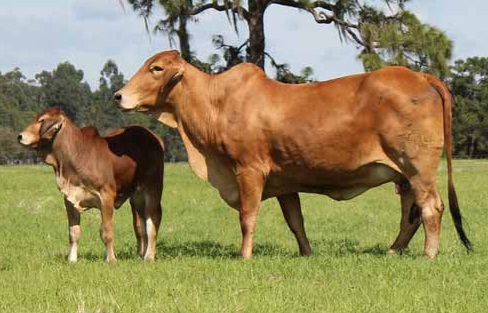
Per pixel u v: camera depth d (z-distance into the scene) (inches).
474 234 571.2
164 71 430.3
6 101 3752.5
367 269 359.9
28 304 301.6
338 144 406.0
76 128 423.5
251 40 1023.0
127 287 329.1
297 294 309.3
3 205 809.5
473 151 2974.9
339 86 413.7
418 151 400.2
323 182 418.9
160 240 567.2
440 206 407.2
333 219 718.5
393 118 399.9
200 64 1001.5
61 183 425.4
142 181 446.3
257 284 329.4
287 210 445.7
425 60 946.7
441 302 293.7
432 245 407.5
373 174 410.9
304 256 424.2
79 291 315.3
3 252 473.7
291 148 410.3
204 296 308.8
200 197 937.5
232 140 417.4
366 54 908.0
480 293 308.3
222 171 431.8
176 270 369.4
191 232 621.6
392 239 569.3
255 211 418.6
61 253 470.0
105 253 476.7
